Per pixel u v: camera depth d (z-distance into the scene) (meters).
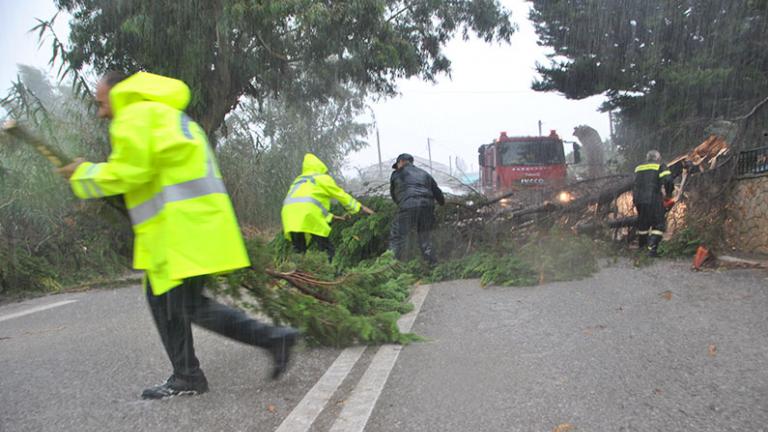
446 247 8.71
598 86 21.03
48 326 6.60
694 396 3.43
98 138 12.99
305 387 3.90
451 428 3.16
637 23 19.83
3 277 9.41
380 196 9.16
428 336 5.10
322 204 7.63
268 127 22.53
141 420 3.40
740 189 8.12
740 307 5.30
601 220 9.12
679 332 4.70
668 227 9.73
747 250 7.91
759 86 16.25
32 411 3.62
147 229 3.33
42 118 10.60
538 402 3.45
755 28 16.14
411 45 17.84
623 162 15.20
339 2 14.95
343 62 17.55
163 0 13.84
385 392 3.75
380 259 6.11
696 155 9.43
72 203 10.48
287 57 16.94
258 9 13.68
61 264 10.59
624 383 3.68
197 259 3.21
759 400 3.33
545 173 16.75
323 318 4.66
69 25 14.50
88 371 4.46
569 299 6.13
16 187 10.20
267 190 17.83
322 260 5.22
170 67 14.55
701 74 16.25
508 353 4.43
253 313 4.41
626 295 6.12
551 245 7.44
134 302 7.95
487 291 6.96
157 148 3.17
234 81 16.53
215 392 3.82
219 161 17.11
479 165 19.17
